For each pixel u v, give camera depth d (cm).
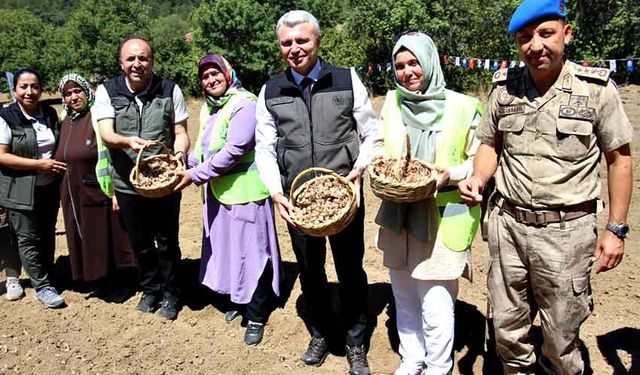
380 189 288
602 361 369
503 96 277
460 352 392
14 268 489
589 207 269
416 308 345
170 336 431
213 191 406
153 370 393
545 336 292
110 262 471
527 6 252
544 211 271
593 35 1789
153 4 10188
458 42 1936
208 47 2620
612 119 255
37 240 465
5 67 2956
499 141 293
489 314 347
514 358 310
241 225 399
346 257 358
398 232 320
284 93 341
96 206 456
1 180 446
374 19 1966
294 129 340
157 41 2900
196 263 554
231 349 411
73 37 2986
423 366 356
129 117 412
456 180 302
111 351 416
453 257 314
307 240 360
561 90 260
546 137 265
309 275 373
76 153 446
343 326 424
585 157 262
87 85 450
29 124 444
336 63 2100
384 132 324
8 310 475
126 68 402
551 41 251
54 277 536
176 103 429
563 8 253
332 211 316
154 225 438
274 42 2603
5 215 464
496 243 295
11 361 408
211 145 397
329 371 382
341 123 337
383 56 2023
